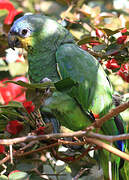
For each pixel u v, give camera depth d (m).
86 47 3.04
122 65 2.88
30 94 2.33
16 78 3.16
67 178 2.79
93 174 2.98
